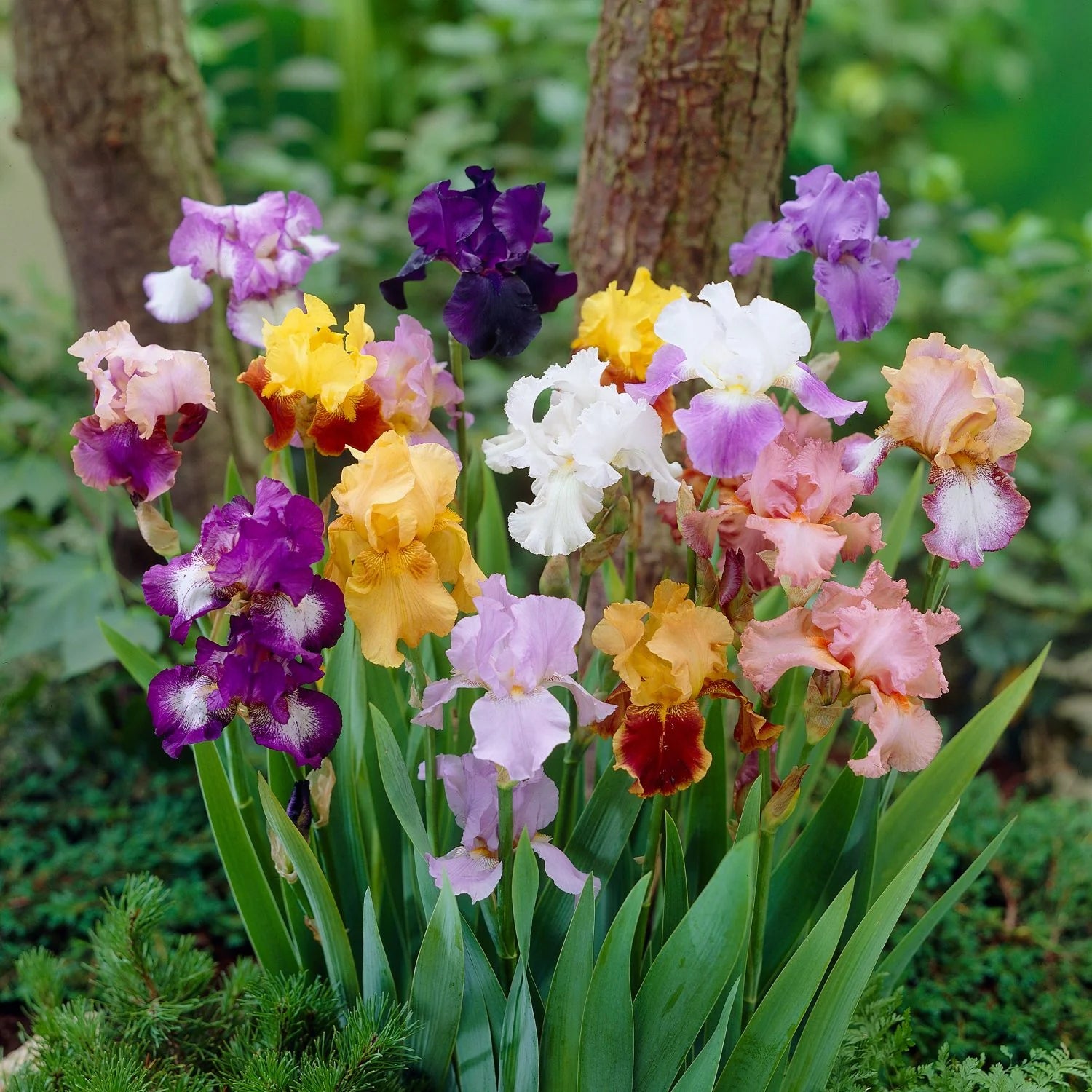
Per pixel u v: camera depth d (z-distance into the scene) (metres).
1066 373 3.73
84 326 2.45
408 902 1.81
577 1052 1.65
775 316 1.63
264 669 1.62
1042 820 2.37
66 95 2.24
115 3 2.21
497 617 1.61
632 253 2.02
